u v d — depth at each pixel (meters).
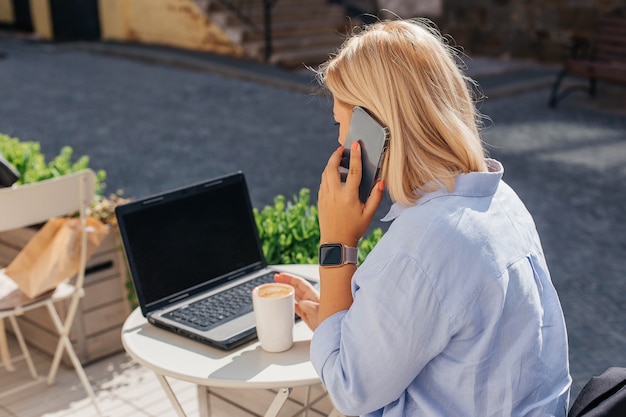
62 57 15.73
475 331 1.67
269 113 10.66
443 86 1.75
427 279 1.65
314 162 8.33
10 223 3.42
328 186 1.90
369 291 1.70
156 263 2.58
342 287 1.90
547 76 12.51
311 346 1.86
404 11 15.02
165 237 2.62
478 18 14.39
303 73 13.06
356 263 1.92
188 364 2.26
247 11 14.58
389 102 1.74
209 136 9.50
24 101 11.75
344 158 1.91
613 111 10.55
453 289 1.66
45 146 9.23
